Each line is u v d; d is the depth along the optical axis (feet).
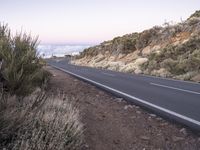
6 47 21.26
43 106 17.94
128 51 161.17
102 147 16.02
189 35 120.88
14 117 13.62
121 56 157.07
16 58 21.06
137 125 21.47
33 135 12.53
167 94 37.86
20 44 22.04
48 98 21.30
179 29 135.33
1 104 14.82
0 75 19.95
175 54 92.43
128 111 26.66
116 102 31.86
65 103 20.86
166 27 149.18
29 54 21.45
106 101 32.42
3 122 12.96
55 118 15.46
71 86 45.03
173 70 73.92
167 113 25.82
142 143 17.31
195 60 71.87
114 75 75.10
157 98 34.35
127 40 171.01
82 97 33.30
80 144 14.73
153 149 16.37
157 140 18.07
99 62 170.50
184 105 29.71
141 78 65.36
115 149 15.96
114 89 43.16
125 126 20.93
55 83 46.80
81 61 230.89
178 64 74.33
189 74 64.64
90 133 18.17
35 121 14.08
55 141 12.83
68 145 13.42
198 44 92.38
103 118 22.93
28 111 15.14
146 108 28.17
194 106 29.14
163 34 142.31
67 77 65.05
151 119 23.65
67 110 18.97
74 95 34.17
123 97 35.19
